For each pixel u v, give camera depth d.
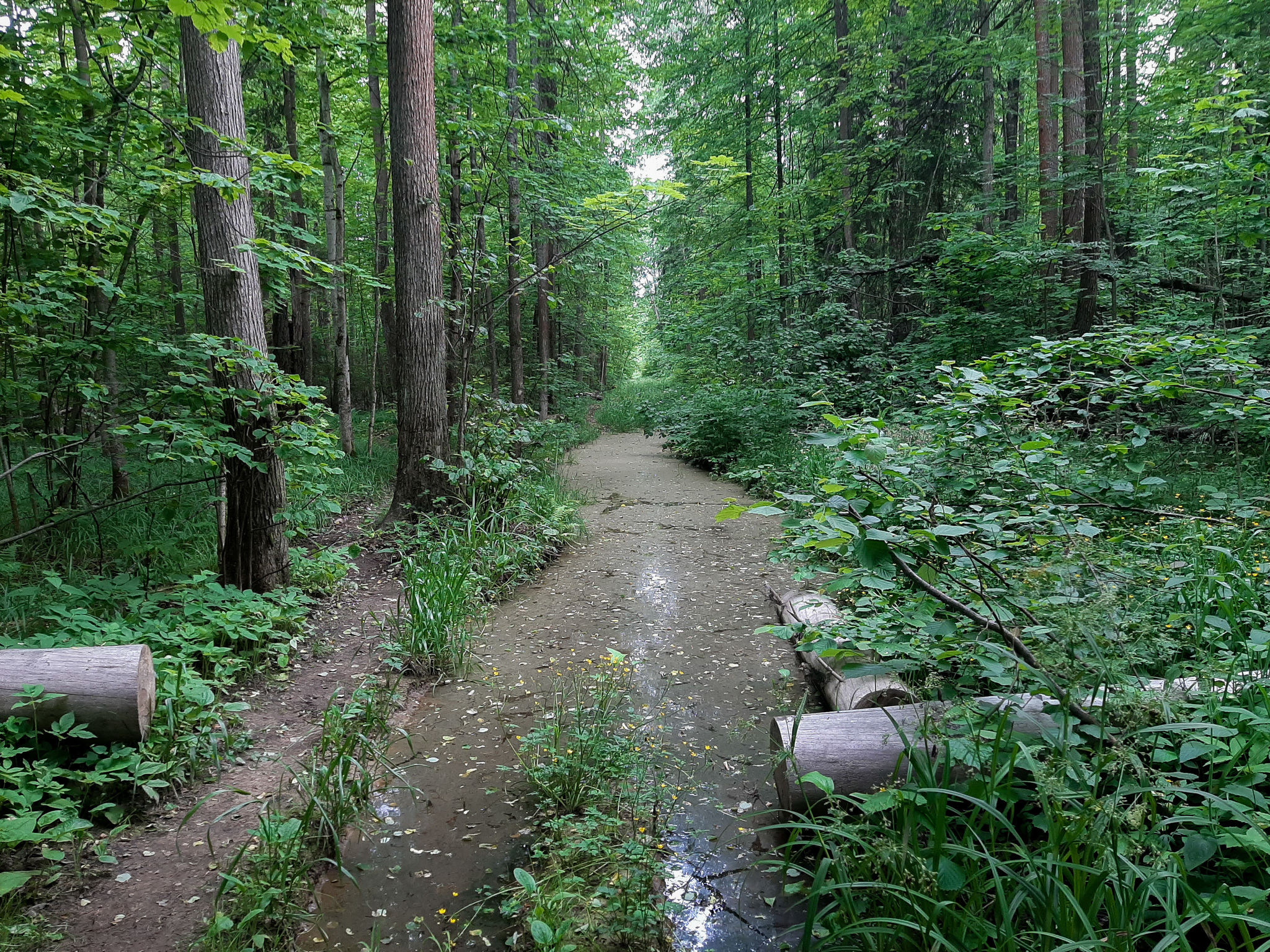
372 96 10.50
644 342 39.97
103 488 7.86
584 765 3.44
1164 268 9.82
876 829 2.41
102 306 6.36
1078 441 5.29
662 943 2.47
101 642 3.75
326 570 5.88
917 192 15.74
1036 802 2.52
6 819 2.69
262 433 4.90
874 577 2.37
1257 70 8.45
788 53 17.06
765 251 15.69
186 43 4.93
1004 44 12.49
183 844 2.91
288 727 3.92
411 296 7.25
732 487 11.08
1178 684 2.67
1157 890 1.96
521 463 8.52
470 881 2.80
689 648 5.12
